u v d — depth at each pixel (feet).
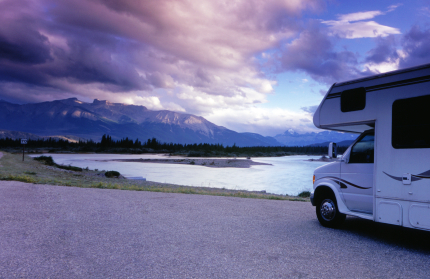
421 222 15.39
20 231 16.61
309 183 104.42
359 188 19.42
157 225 19.30
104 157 336.29
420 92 15.76
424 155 15.42
